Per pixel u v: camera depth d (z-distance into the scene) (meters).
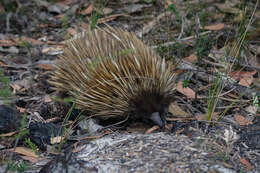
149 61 4.31
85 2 7.87
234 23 6.62
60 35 7.11
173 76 4.52
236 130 4.50
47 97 5.40
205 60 5.78
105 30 5.03
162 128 4.25
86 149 4.03
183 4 7.22
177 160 3.61
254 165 3.82
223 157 3.72
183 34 6.61
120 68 4.23
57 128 4.48
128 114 4.48
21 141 4.36
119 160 3.71
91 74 4.38
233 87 5.32
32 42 6.85
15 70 6.20
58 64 5.00
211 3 7.28
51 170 3.63
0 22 7.57
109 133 4.50
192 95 5.20
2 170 3.78
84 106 4.68
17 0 7.87
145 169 3.55
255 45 6.19
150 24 6.93
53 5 7.92
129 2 7.75
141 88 4.20
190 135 4.33
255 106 4.93
